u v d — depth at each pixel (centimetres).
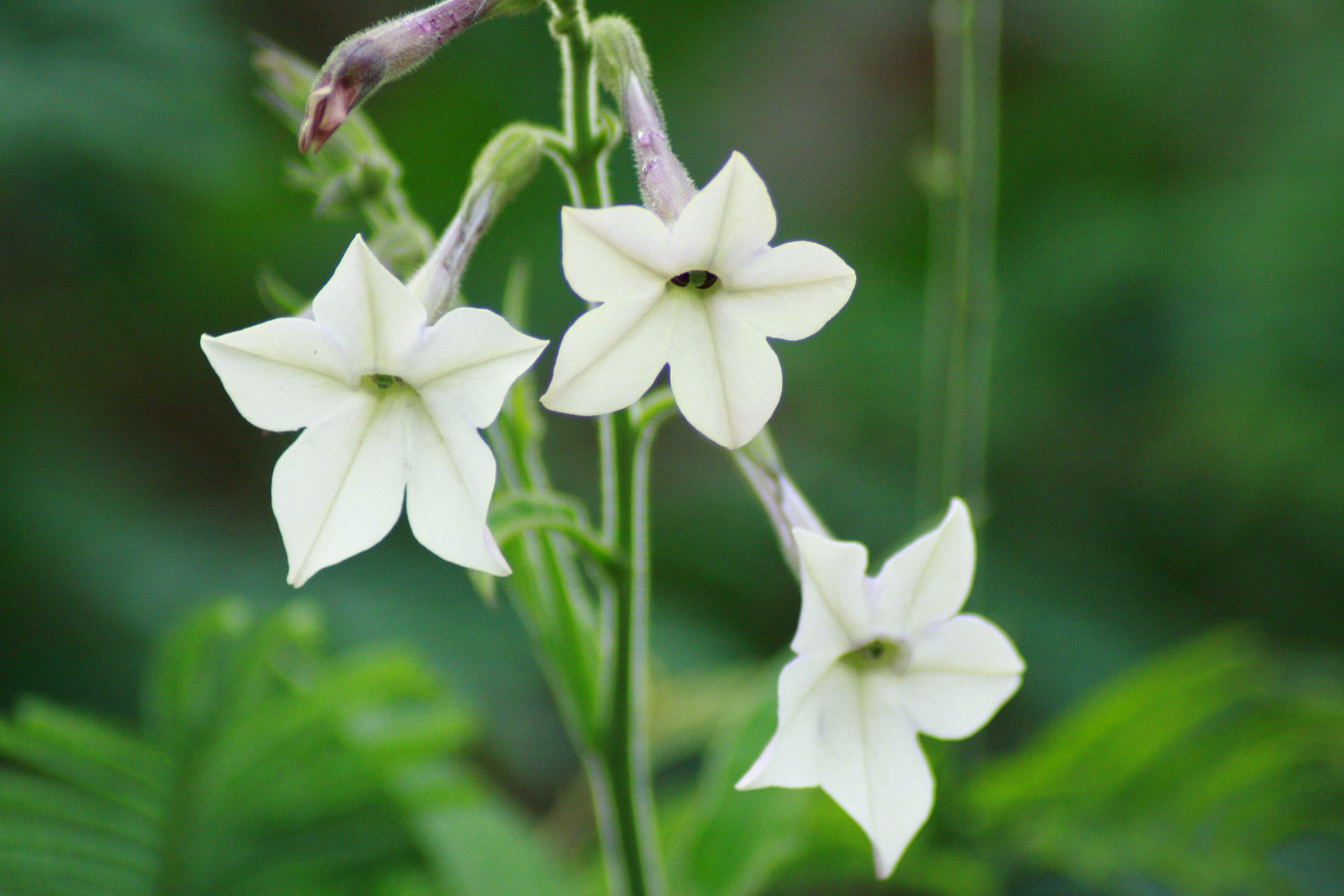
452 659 74
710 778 57
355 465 46
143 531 81
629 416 49
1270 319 88
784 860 57
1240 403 89
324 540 46
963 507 46
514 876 55
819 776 45
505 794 84
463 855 55
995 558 92
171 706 53
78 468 84
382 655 52
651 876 51
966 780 57
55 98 74
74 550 78
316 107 45
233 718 53
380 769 54
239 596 76
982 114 59
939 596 46
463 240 47
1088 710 54
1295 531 92
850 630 46
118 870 53
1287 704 54
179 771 53
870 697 46
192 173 78
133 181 81
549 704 81
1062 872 61
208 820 53
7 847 52
